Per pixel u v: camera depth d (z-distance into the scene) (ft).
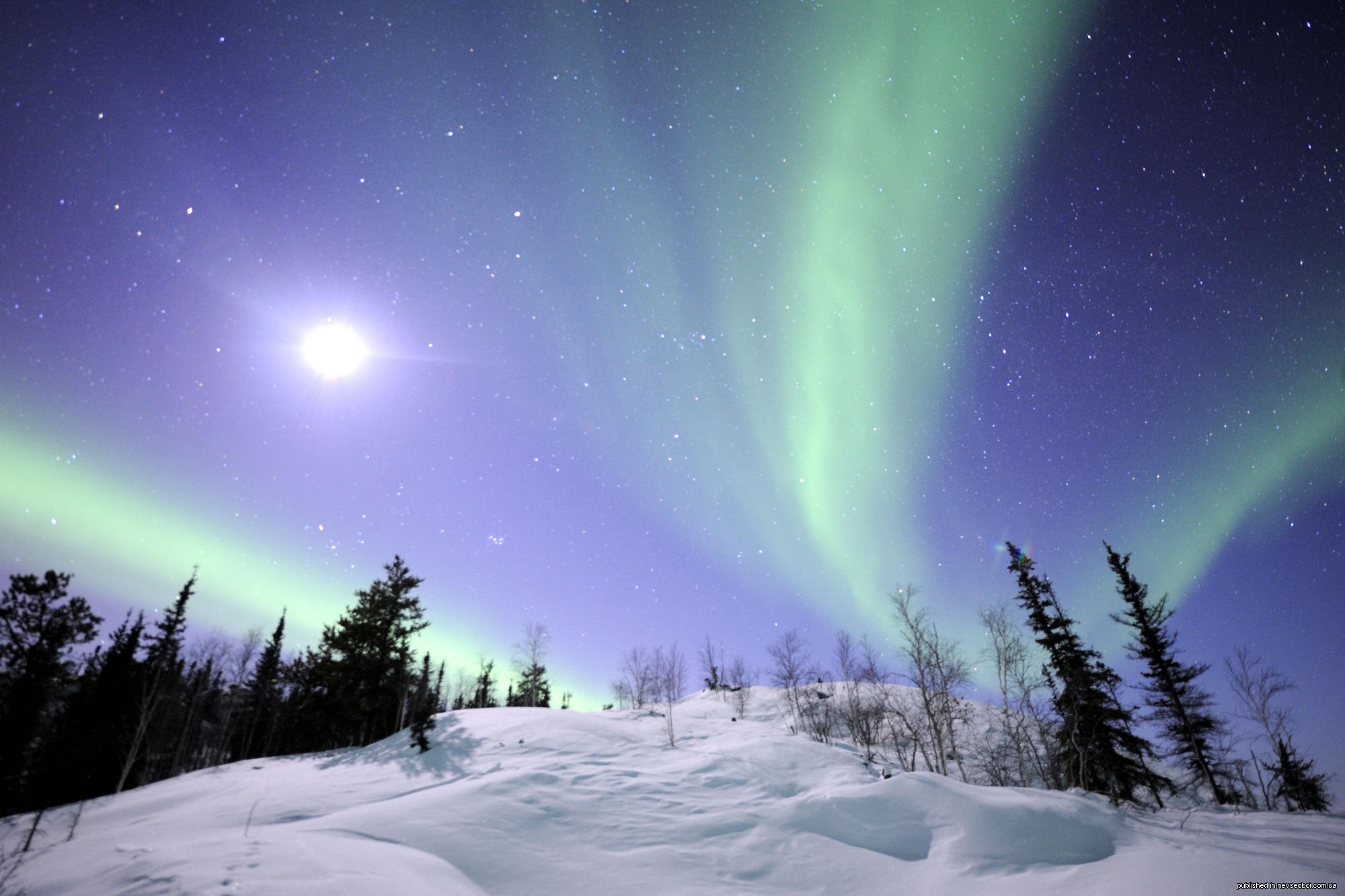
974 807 50.75
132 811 70.03
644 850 48.80
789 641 178.09
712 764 73.56
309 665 135.44
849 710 153.89
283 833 46.57
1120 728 92.58
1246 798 110.52
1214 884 35.60
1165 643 104.83
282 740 141.90
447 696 220.43
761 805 59.26
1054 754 95.09
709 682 220.23
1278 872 37.04
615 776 67.72
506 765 73.92
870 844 49.16
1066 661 98.73
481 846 47.11
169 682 131.03
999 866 42.78
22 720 95.45
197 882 32.58
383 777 73.36
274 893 31.30
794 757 81.41
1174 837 47.88
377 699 121.80
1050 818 48.21
